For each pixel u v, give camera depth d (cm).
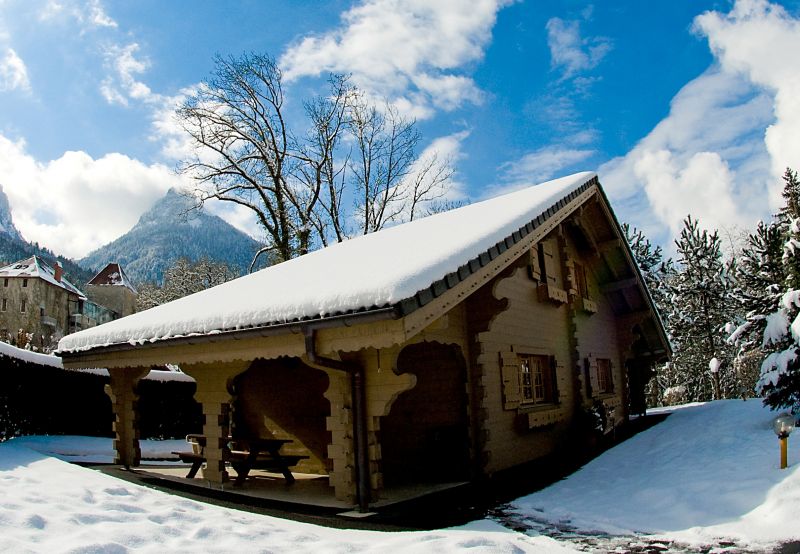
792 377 913
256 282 991
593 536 515
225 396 813
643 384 1858
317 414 972
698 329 2680
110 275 7256
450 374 871
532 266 1081
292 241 2366
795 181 2017
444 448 845
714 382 2494
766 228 2078
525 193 1128
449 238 749
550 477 838
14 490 558
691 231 2775
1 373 1089
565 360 1187
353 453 650
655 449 996
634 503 630
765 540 470
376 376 643
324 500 687
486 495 711
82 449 1132
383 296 530
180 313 871
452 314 812
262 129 2345
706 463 764
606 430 1212
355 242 1183
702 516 552
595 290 1485
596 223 1326
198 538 445
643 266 3042
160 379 1486
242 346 698
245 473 802
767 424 942
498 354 918
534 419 959
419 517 591
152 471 964
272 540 452
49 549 384
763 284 1680
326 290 610
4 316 5072
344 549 420
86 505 525
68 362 1029
